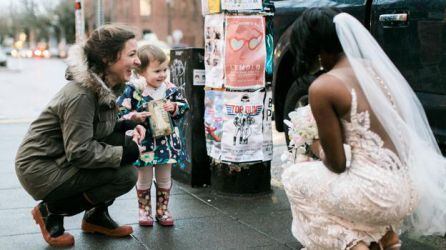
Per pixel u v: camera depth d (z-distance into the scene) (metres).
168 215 4.22
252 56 4.70
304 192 2.86
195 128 5.17
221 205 4.67
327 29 2.68
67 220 4.29
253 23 4.65
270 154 4.96
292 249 3.71
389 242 2.90
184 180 5.32
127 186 3.66
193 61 5.10
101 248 3.72
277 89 6.10
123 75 3.61
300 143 3.12
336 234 2.76
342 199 2.65
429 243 3.81
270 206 4.63
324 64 2.81
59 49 45.97
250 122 4.79
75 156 3.39
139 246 3.77
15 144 7.31
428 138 2.90
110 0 46.88
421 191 2.76
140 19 47.59
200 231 4.06
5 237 3.89
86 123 3.40
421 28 4.45
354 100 2.58
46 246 3.74
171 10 47.59
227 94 4.74
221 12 4.64
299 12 5.66
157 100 4.13
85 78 3.40
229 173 4.88
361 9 4.99
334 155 2.65
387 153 2.63
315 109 2.64
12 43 54.12
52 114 3.49
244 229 4.10
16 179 5.44
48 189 3.52
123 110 4.05
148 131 4.08
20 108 12.05
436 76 4.35
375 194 2.59
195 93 5.14
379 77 2.73
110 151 3.48
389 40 4.72
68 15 52.53
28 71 25.42
